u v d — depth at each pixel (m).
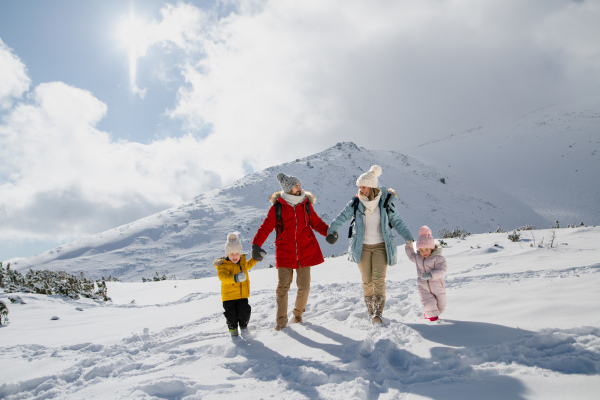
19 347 4.33
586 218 52.53
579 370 2.44
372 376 2.79
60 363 3.72
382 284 4.39
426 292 4.04
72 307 8.38
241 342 4.00
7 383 3.08
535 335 3.04
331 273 10.87
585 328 3.01
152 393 2.71
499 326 3.44
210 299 8.15
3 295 8.66
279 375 2.90
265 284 9.96
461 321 3.80
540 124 106.12
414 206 54.41
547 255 8.24
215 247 42.03
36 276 12.55
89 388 2.94
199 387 2.72
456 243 11.94
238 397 2.52
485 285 5.43
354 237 4.53
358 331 3.97
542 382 2.30
